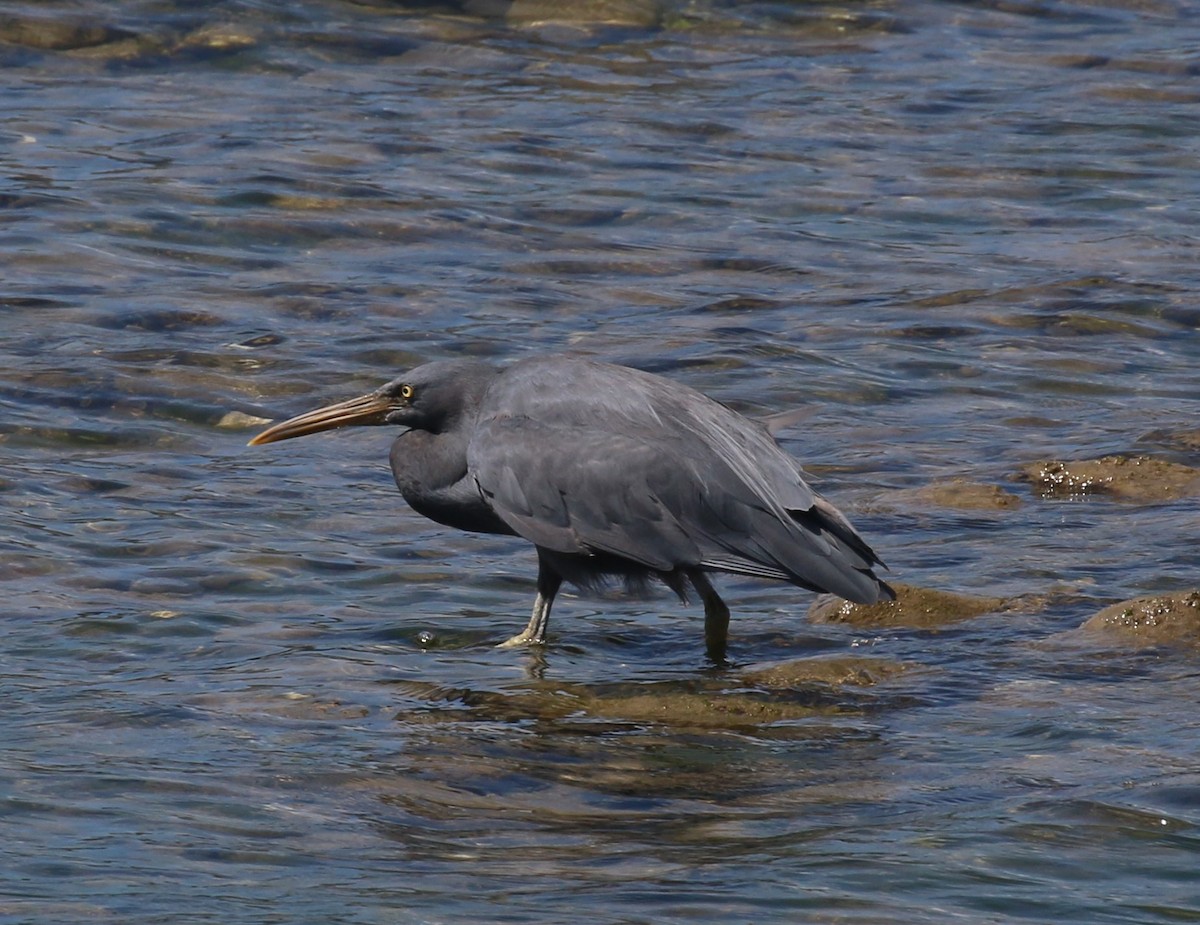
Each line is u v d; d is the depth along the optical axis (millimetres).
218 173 23484
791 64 29281
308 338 18516
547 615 12109
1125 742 9852
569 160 24750
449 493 12805
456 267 20922
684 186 23984
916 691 10828
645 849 8562
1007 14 31859
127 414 16391
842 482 15188
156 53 27953
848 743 10000
